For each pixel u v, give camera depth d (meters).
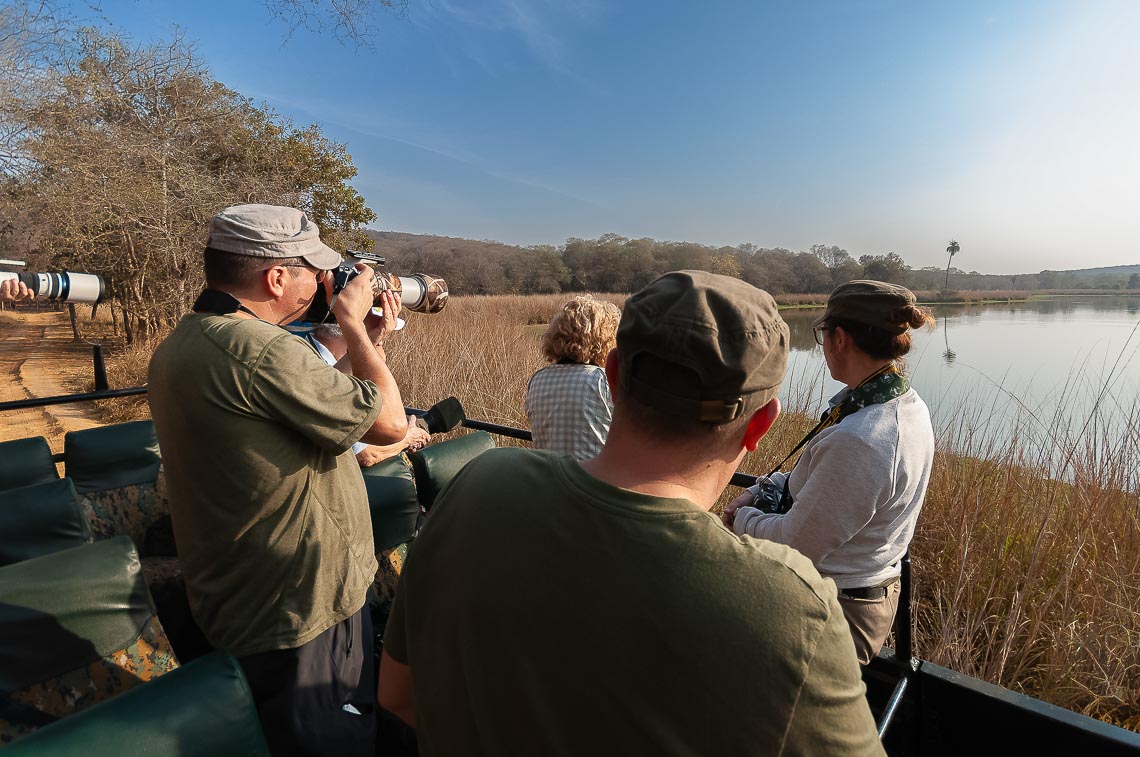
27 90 11.52
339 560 1.52
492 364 7.56
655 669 0.66
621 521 0.72
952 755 1.45
